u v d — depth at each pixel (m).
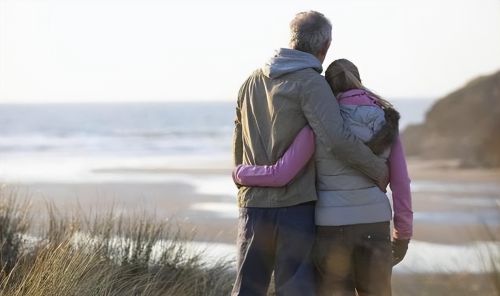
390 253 7.07
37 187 32.44
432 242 18.45
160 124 135.62
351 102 7.14
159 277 8.96
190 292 8.84
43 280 7.59
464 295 7.74
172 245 9.53
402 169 7.11
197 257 9.50
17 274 8.51
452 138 54.47
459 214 24.02
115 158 58.47
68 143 78.38
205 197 29.78
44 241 9.53
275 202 7.02
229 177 40.09
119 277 8.58
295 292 6.95
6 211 10.26
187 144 78.50
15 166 48.72
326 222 6.99
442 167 46.47
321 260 7.05
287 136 7.00
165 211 23.34
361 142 6.85
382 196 7.05
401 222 7.16
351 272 7.07
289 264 7.00
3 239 9.45
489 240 8.61
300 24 7.18
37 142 79.88
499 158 42.00
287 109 6.99
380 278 7.01
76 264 7.83
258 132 7.21
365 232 6.96
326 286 7.06
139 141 83.06
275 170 6.96
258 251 7.09
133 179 38.91
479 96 55.91
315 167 7.07
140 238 9.57
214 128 118.38
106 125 127.31
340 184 6.97
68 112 195.38
